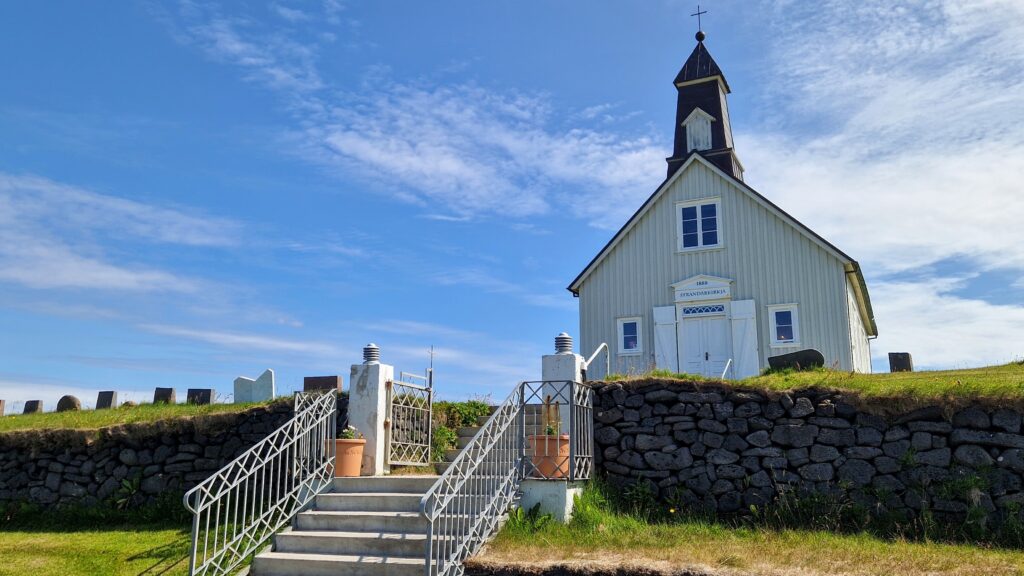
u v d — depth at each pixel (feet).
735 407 34.65
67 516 39.60
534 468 31.96
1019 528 29.17
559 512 30.99
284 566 28.25
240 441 39.88
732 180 69.31
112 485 40.34
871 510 31.50
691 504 33.81
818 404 33.68
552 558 26.35
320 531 30.32
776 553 26.48
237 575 28.17
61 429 41.81
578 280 73.46
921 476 31.32
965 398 31.71
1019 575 23.76
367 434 36.17
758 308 66.69
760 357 65.67
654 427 35.35
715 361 66.95
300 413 33.73
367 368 37.06
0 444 42.45
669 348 68.59
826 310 64.34
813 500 32.17
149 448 40.83
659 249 71.31
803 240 66.28
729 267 68.33
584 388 35.12
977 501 30.19
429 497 25.11
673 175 71.56
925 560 25.57
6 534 37.70
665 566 24.82
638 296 71.10
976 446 31.01
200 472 39.83
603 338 71.51
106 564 30.71
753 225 68.28
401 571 26.91
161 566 29.99
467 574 26.17
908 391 32.78
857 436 32.71
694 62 85.66
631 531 30.50
